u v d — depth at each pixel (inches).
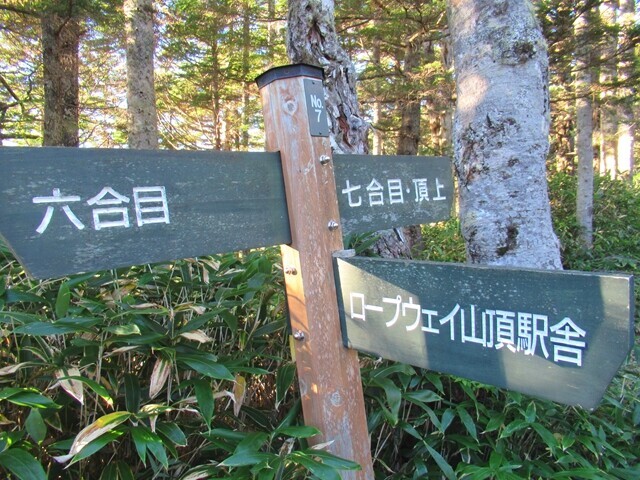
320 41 99.1
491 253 81.4
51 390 43.9
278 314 61.5
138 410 42.2
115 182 34.1
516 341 32.2
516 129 78.8
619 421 65.2
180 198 37.0
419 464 55.3
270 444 44.5
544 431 54.7
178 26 261.4
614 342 27.5
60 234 31.7
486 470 49.4
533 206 79.6
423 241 198.1
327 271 43.0
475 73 81.6
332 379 42.6
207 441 47.7
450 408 58.7
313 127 42.4
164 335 45.2
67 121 210.5
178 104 353.4
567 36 206.8
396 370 57.3
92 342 42.8
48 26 206.1
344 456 42.7
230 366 47.0
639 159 667.4
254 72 294.8
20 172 30.2
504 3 78.8
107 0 203.2
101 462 46.3
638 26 196.7
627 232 233.8
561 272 29.8
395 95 253.1
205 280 59.6
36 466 34.7
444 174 62.9
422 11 221.6
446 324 36.1
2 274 55.0
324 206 43.0
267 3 299.7
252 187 41.0
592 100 227.5
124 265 34.3
